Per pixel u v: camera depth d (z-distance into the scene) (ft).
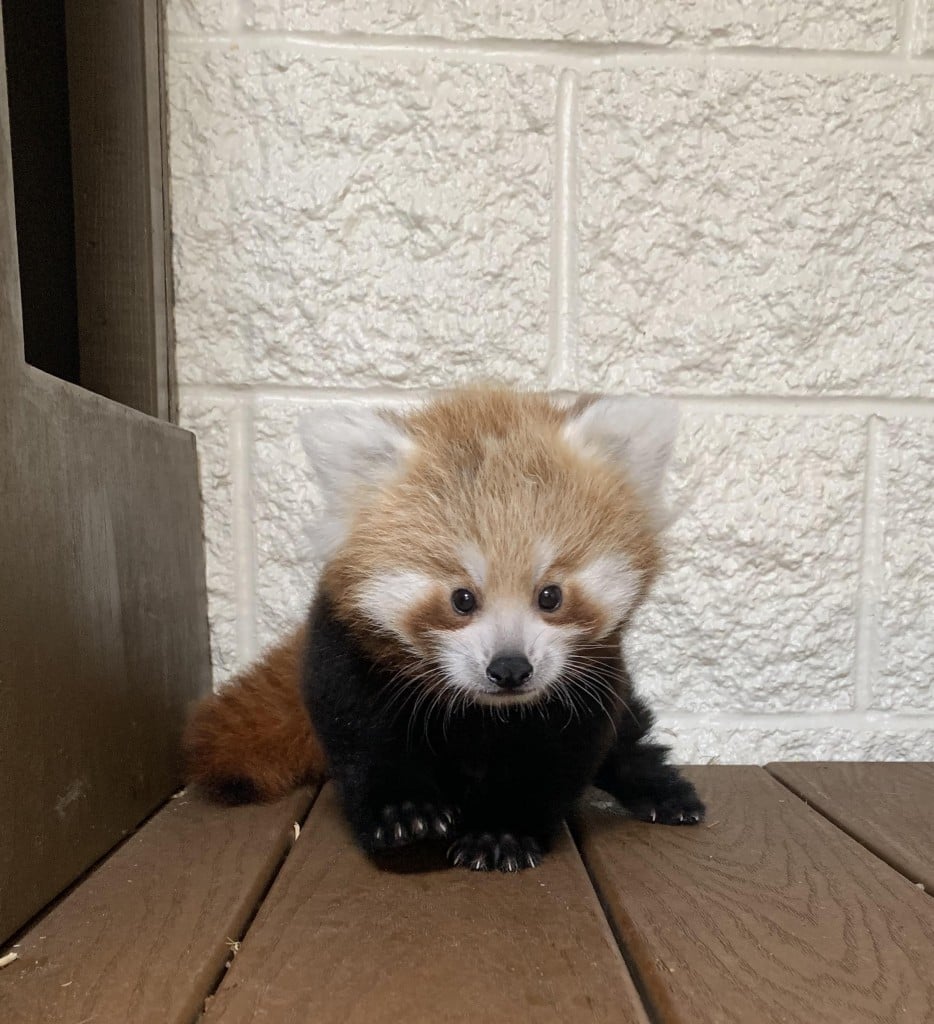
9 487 1.02
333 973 0.91
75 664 1.18
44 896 1.07
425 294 1.84
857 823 1.39
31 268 1.73
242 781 1.48
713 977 0.89
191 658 1.74
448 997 0.86
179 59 1.77
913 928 1.01
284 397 1.86
